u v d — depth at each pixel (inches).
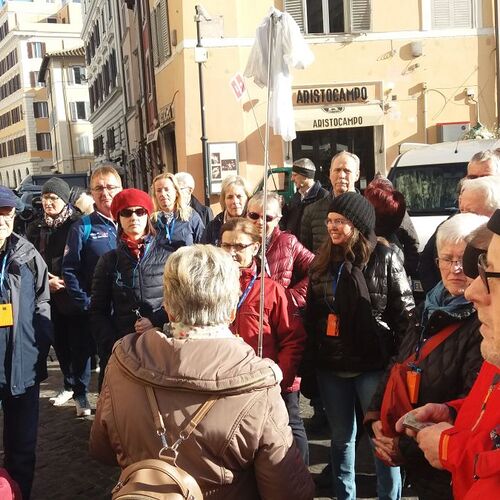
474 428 69.0
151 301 148.9
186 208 186.7
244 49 555.8
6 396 130.0
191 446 68.0
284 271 147.8
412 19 577.9
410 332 101.1
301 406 203.6
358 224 120.0
